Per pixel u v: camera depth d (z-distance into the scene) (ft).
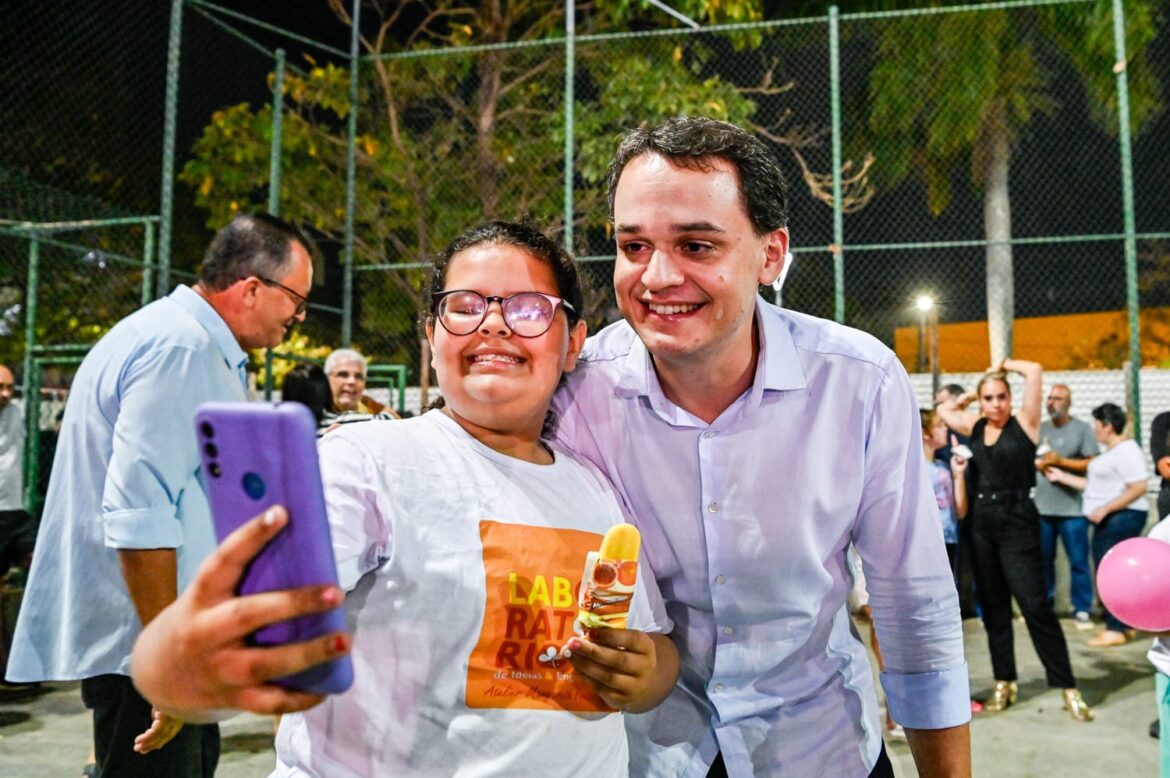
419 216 29.84
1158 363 39.27
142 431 7.06
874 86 38.11
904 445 5.69
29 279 21.50
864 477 5.73
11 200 21.70
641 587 5.31
